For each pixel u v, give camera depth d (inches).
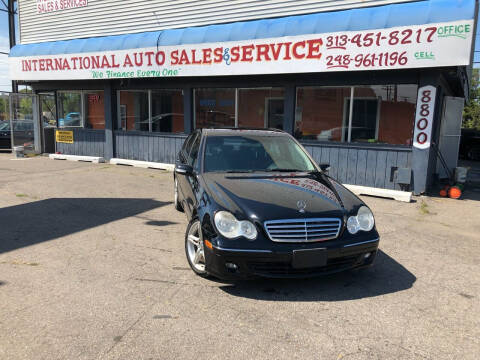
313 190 162.9
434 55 275.4
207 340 115.1
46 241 200.7
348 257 145.9
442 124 394.9
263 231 138.3
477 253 197.5
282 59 337.1
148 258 179.8
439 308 138.5
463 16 262.7
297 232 139.5
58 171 429.7
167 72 403.9
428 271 172.4
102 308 132.6
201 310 132.6
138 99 478.9
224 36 364.2
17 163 489.7
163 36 402.3
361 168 342.3
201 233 150.6
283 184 167.9
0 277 156.1
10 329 119.0
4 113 706.2
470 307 139.9
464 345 115.9
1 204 275.7
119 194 315.9
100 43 446.6
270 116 394.3
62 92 540.7
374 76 328.8
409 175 315.9
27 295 141.3
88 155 525.7
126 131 486.3
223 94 419.2
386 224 245.6
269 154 198.8
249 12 388.8
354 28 301.4
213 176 176.6
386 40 290.5
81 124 529.7
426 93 306.5
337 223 144.7
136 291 145.8
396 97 326.6
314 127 367.9
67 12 517.0
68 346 110.8
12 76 525.7
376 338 118.3
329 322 126.8
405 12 283.3
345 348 112.7
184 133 444.5
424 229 237.0
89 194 313.7
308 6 356.8
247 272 138.1
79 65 464.4
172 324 123.5
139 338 115.5
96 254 183.6
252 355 108.3
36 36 555.5
